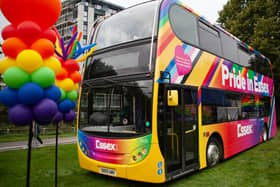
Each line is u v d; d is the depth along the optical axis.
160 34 4.88
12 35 3.01
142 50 4.93
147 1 5.57
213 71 6.74
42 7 3.00
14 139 16.17
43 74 2.90
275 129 12.80
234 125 7.81
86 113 5.61
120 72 5.13
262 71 11.28
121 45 5.34
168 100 4.62
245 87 8.98
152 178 4.43
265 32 17.73
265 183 5.37
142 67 4.82
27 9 2.95
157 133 4.53
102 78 5.41
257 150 9.40
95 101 5.44
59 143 13.34
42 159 8.31
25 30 2.88
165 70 4.85
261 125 10.46
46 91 3.07
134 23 5.43
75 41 3.95
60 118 4.05
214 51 6.96
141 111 4.66
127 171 4.62
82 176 6.14
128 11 5.82
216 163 6.80
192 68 5.77
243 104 8.70
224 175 5.98
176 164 5.01
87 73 5.85
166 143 4.74
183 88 5.38
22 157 8.78
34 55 2.83
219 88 7.00
